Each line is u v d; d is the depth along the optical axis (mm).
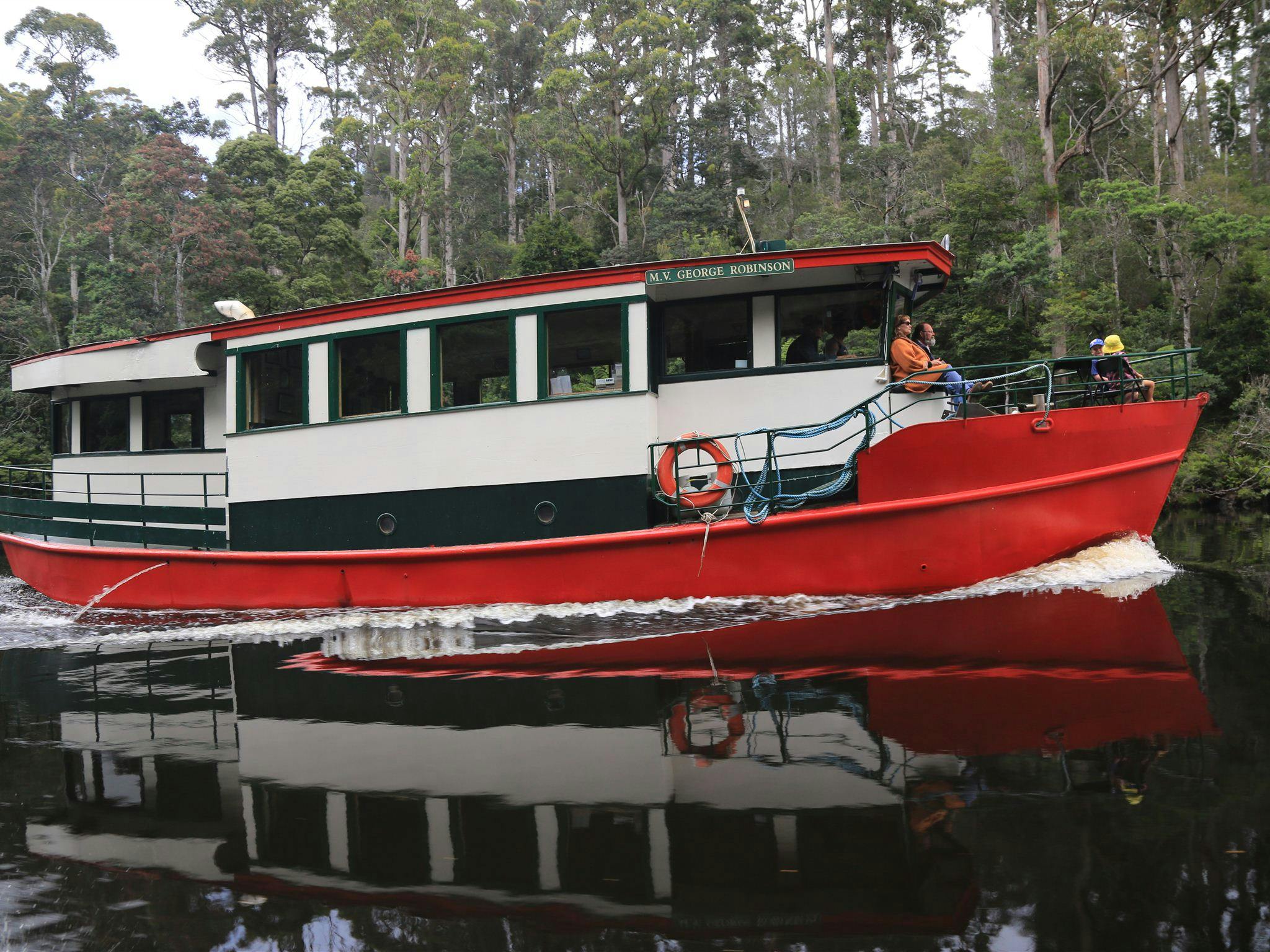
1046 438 7227
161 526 9547
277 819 3031
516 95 56000
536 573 7852
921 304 8969
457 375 8328
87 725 4520
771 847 2582
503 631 6812
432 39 47250
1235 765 3027
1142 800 2771
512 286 8047
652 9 51656
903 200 35406
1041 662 4645
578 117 44969
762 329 8023
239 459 9125
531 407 8023
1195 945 1975
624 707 4250
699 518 7672
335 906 2389
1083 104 36219
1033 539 7250
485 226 52469
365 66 46719
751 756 3406
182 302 35625
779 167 44188
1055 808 2748
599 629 6613
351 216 41250
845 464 7602
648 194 48750
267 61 61219
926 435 7129
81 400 10844
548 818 2912
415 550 8141
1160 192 30750
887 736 3545
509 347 8109
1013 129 37312
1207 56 30984
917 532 7141
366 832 2877
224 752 3896
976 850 2488
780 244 8266
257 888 2514
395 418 8469
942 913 2170
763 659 5148
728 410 8008
